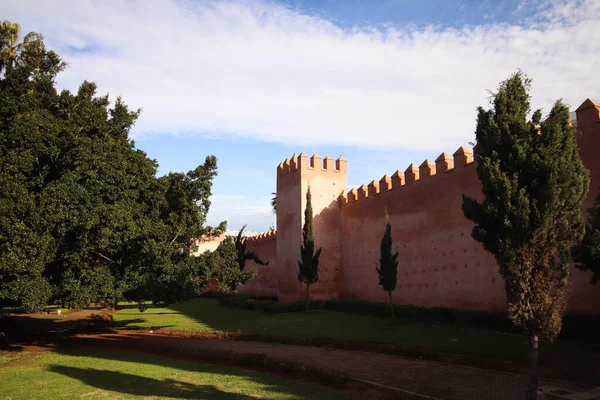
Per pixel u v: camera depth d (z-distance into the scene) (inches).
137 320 917.2
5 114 526.6
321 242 992.2
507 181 280.8
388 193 849.5
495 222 289.6
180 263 685.3
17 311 1085.1
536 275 277.6
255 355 496.4
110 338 716.0
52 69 785.6
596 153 476.7
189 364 492.7
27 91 581.0
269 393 356.2
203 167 724.0
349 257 968.3
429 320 650.2
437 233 714.2
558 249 284.2
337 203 1027.3
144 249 603.2
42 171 537.6
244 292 1411.2
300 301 924.0
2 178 468.8
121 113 682.2
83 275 551.8
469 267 645.3
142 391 367.2
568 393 305.0
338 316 794.2
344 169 1056.2
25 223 476.4
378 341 522.3
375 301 860.0
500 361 394.3
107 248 556.7
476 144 326.3
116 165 560.7
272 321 775.1
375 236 882.1
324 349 524.4
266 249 1286.9
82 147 529.7
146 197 650.8
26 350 617.0
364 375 394.6
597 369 352.2
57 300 556.7
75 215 501.7
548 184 274.4
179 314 999.6
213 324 796.0
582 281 479.5
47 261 506.0
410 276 770.2
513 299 281.9
